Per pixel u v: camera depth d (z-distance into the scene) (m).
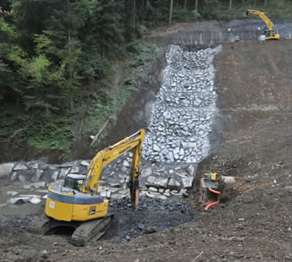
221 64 23.25
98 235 10.08
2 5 21.69
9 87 18.34
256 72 22.41
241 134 17.27
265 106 19.64
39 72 16.73
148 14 31.53
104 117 18.66
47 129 17.56
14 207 12.79
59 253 7.50
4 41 18.22
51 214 9.77
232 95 20.55
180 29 30.53
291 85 21.23
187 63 23.83
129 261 6.36
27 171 15.98
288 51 24.23
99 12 21.42
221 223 9.34
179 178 15.08
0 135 17.36
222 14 33.75
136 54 23.75
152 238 8.68
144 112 19.42
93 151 17.11
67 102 18.83
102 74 20.86
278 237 7.54
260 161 14.00
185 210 12.48
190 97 20.59
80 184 10.49
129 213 12.14
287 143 14.70
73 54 17.92
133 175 12.54
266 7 36.81
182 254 6.64
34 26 19.59
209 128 18.02
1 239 8.94
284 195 10.48
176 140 17.42
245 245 7.03
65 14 18.38
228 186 12.80
